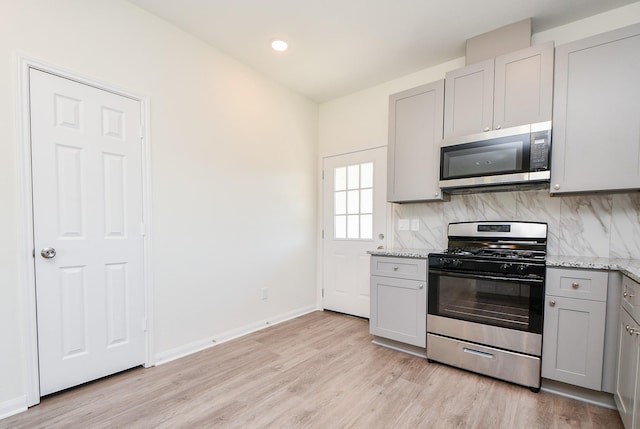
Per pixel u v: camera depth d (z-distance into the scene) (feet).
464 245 8.68
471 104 7.82
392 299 8.47
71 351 6.20
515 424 5.34
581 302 5.93
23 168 5.57
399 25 7.75
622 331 5.32
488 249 8.15
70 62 6.15
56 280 5.99
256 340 9.16
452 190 8.52
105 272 6.68
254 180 10.09
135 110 7.15
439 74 9.71
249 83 9.89
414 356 8.13
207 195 8.70
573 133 6.51
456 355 7.39
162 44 7.65
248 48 8.87
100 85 6.56
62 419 5.37
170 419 5.42
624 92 6.04
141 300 7.26
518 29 7.55
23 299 5.59
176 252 7.97
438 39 8.33
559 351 6.15
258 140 10.22
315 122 12.58
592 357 5.82
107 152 6.69
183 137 8.11
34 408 5.64
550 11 7.15
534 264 6.40
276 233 10.87
